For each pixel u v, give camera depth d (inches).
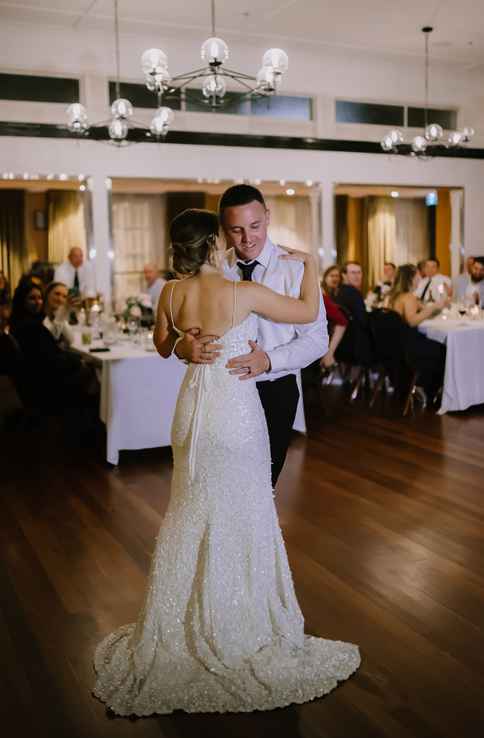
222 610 100.7
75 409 292.5
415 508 172.9
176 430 102.7
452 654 108.3
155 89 255.3
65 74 353.7
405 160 439.5
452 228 474.9
